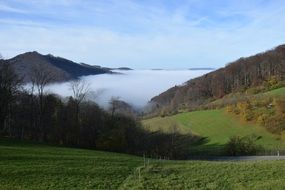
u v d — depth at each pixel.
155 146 115.88
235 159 108.56
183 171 50.50
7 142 81.94
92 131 114.00
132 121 122.81
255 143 137.25
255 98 186.25
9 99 106.50
